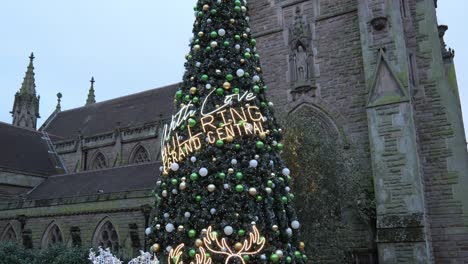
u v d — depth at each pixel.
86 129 53.59
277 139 11.60
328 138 21.44
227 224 9.74
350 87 24.55
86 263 23.67
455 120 22.41
